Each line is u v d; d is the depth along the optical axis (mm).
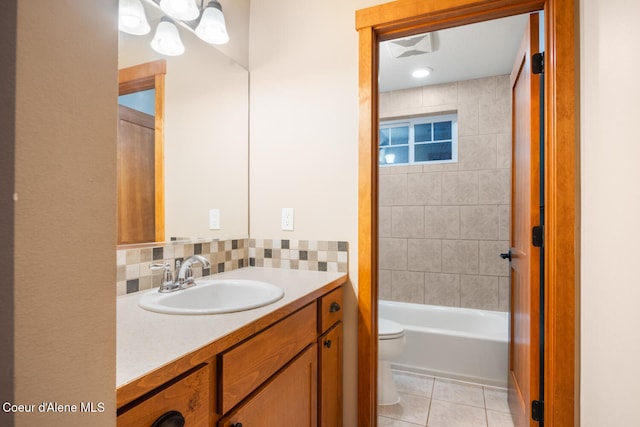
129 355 689
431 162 2967
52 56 364
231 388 846
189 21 1475
